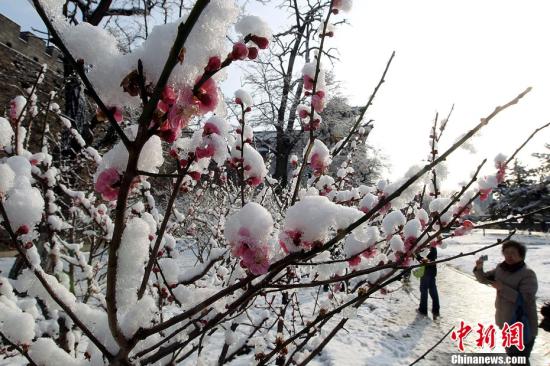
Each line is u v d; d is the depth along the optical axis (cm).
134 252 106
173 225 359
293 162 307
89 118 620
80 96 564
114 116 80
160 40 77
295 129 1478
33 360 129
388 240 188
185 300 153
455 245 1908
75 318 104
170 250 237
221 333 474
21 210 102
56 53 988
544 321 627
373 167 1733
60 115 338
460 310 741
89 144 514
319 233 107
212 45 78
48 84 749
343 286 276
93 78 76
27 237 127
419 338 570
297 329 400
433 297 693
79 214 326
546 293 928
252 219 103
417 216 200
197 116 78
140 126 70
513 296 416
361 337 554
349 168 350
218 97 81
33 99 218
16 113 167
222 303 157
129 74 76
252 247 101
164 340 120
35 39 917
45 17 71
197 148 97
